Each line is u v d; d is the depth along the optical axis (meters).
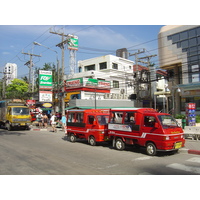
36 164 7.25
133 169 6.65
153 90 37.38
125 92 35.97
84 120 12.05
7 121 20.70
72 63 33.38
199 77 21.36
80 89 27.41
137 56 30.33
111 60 34.41
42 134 17.36
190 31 21.89
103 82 30.67
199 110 22.78
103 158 8.28
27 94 33.94
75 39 32.66
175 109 24.62
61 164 7.27
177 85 23.11
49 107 27.62
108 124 10.80
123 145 9.95
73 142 12.82
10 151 9.72
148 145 8.86
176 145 8.55
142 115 9.16
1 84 46.94
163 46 24.39
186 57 22.25
